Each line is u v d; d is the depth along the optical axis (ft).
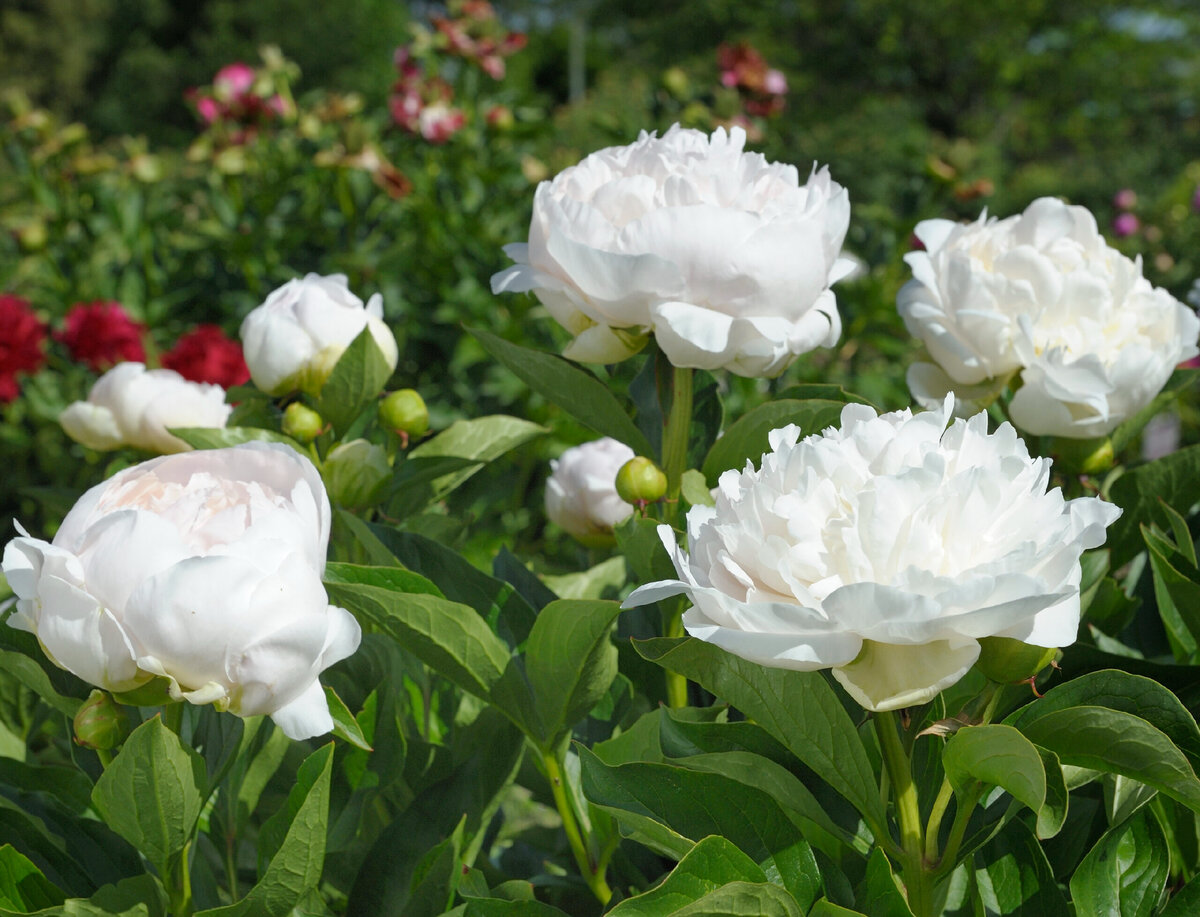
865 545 2.27
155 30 91.15
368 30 86.74
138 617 2.43
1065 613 2.36
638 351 3.49
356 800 3.42
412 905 2.99
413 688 4.02
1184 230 22.71
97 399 4.95
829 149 43.78
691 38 73.56
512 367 3.75
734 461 3.60
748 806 2.79
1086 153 70.90
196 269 14.87
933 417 2.52
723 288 3.09
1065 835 3.47
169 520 2.59
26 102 14.56
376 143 14.66
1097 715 2.45
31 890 2.82
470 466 4.56
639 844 3.76
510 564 3.91
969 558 2.28
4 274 15.93
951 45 68.13
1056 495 2.34
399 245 13.12
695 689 3.97
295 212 14.69
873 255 13.00
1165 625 3.91
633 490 3.49
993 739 2.33
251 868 3.77
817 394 3.96
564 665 3.16
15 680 3.85
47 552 2.49
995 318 3.89
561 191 3.36
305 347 4.28
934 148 12.89
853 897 2.84
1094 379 3.77
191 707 3.29
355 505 4.05
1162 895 2.99
